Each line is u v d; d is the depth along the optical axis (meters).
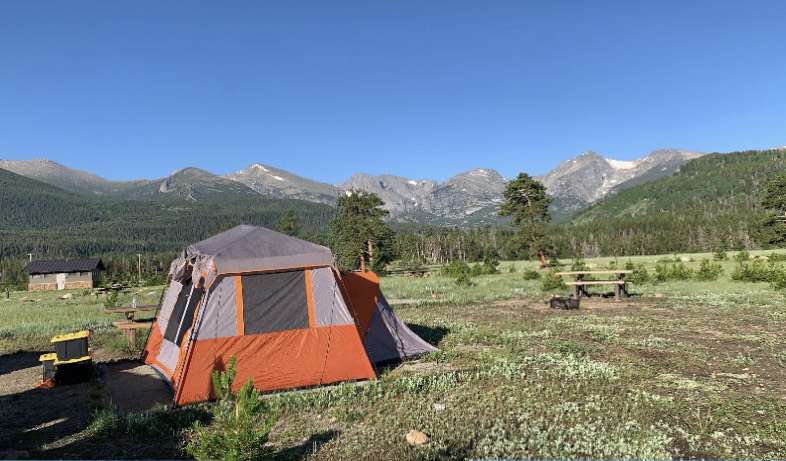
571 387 8.95
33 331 18.47
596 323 15.99
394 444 6.61
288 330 9.62
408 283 39.12
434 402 8.32
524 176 61.72
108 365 12.29
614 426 7.02
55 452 6.54
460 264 47.81
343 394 8.84
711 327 14.63
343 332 10.02
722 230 136.12
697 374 9.74
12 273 112.38
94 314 24.95
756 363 10.43
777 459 5.93
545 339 13.48
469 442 6.55
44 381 10.44
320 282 10.11
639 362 10.67
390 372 10.39
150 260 126.75
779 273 24.33
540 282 34.72
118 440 6.96
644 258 75.00
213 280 9.36
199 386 8.75
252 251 9.86
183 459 6.22
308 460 6.16
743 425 7.05
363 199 69.69
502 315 18.80
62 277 74.75
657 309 18.92
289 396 8.70
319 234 93.50
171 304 11.63
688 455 6.12
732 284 27.27
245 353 9.23
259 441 5.50
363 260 69.50
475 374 9.98
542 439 6.52
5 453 6.45
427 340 13.78
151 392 9.52
